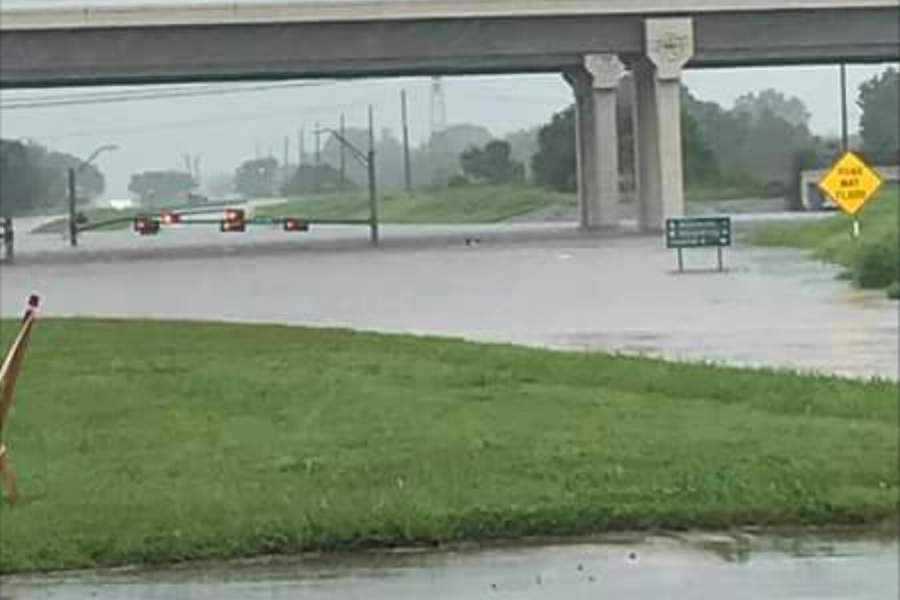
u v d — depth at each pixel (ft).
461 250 347.36
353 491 61.62
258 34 394.32
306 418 81.92
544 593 48.01
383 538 55.16
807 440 72.23
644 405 85.35
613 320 159.22
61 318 162.91
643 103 436.35
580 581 49.62
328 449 71.92
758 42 422.00
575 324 155.12
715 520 58.08
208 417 82.99
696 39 421.18
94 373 103.04
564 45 417.69
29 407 86.99
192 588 49.34
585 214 479.82
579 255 308.81
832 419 79.92
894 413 82.02
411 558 53.26
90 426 80.23
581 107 476.54
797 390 91.20
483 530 56.39
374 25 398.21
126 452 72.23
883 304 171.83
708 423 78.23
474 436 74.74
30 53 386.11
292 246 404.57
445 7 392.68
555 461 67.26
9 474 59.72
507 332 146.51
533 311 174.29
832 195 247.29
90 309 195.83
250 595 48.26
